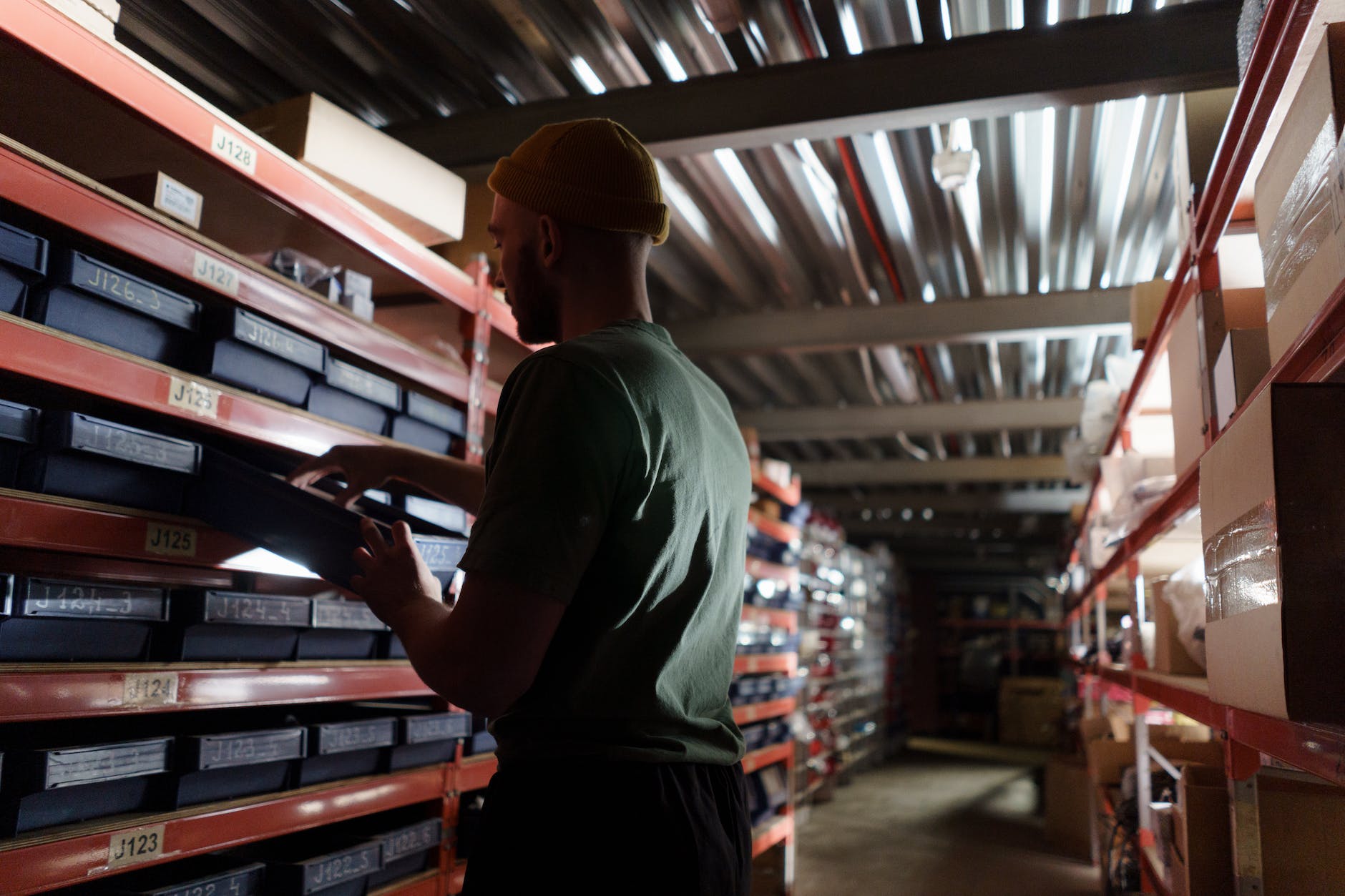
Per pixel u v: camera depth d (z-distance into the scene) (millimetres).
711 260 4289
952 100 2564
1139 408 3246
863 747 10312
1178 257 2279
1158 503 2525
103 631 1438
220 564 1592
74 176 1394
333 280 2090
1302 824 1664
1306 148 1162
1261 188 1404
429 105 3172
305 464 1563
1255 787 1688
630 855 903
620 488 917
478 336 2467
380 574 1021
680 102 2832
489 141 3012
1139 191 3621
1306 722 1030
